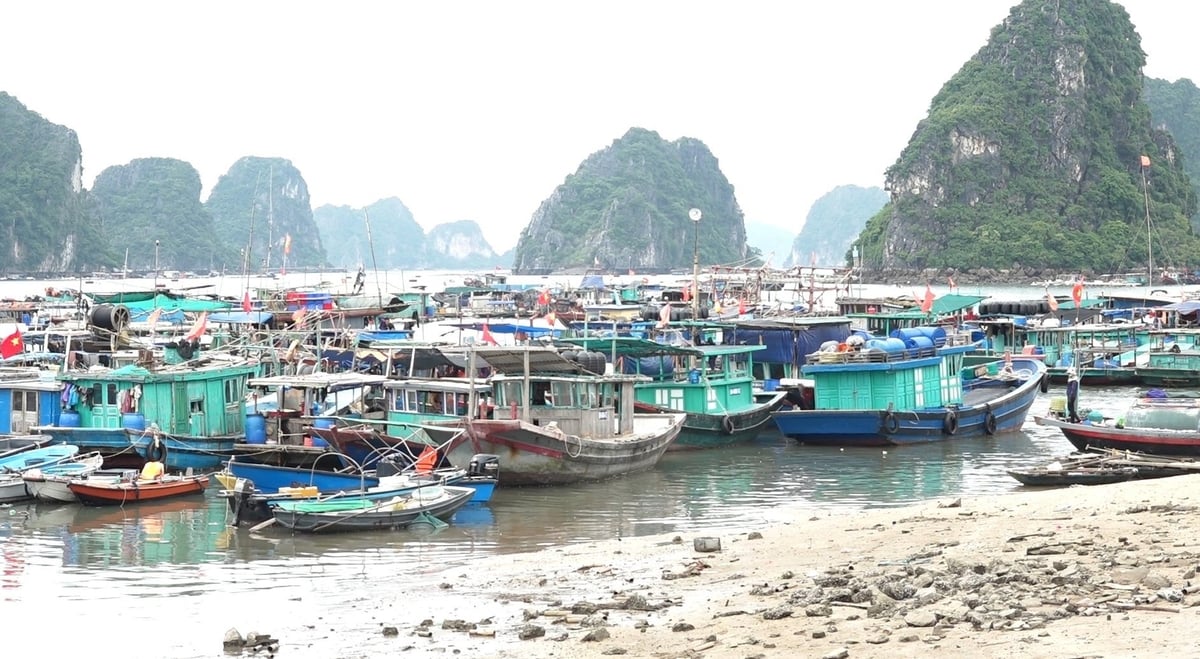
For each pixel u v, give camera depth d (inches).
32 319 2957.7
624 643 633.6
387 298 2972.4
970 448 1608.0
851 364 1627.7
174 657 694.5
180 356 1665.8
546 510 1188.5
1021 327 2662.4
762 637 610.9
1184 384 2390.5
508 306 3634.4
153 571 933.8
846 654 562.9
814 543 887.1
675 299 3656.5
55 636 749.3
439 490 1128.8
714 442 1614.2
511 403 1353.3
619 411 1423.5
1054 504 949.8
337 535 1061.1
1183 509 856.3
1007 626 576.7
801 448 1622.8
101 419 1392.7
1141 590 621.9
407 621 740.0
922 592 660.7
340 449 1288.1
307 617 768.9
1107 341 2699.3
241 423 1467.8
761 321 1988.2
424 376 1553.9
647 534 1066.7
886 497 1256.8
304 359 1851.6
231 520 1130.7
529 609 745.0
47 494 1208.2
